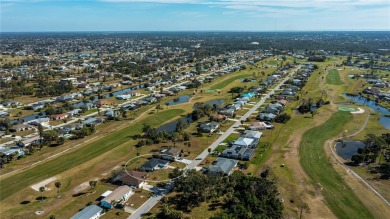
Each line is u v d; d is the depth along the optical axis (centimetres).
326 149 13200
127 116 17975
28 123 16350
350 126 16150
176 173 10675
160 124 16738
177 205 9100
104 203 8981
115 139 14375
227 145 13588
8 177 10825
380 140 13075
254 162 11969
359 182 10500
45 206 9075
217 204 9131
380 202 9381
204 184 9238
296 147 13400
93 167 11594
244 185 9400
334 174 11056
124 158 12362
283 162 11975
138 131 15475
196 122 16925
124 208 8925
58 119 17375
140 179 10306
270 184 9400
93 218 8394
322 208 9069
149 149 13225
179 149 12756
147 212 8762
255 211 8362
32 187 10138
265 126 15800
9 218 8500
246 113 18562
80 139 14412
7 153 12406
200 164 11781
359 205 9238
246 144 13150
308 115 18150
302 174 11056
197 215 8594
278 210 8488
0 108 19500
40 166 11688
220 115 17212
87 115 18275
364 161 11944
